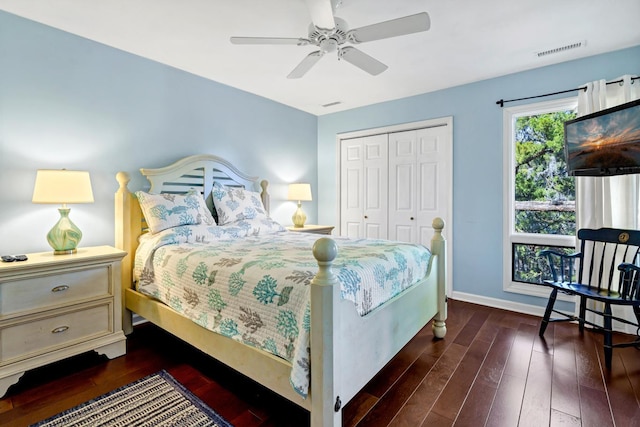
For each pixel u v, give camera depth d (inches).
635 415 63.7
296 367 53.6
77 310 83.0
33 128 91.4
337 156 179.5
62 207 93.2
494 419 63.2
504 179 127.3
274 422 63.3
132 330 104.7
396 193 159.2
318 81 134.0
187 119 126.4
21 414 65.0
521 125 128.9
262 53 108.9
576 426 61.0
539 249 123.3
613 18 86.4
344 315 56.8
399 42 99.6
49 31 93.3
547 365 83.3
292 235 121.0
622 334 103.0
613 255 96.6
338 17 77.3
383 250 85.3
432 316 96.2
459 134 138.1
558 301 117.4
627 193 98.8
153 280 91.4
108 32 96.0
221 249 87.6
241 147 146.7
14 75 88.0
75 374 80.4
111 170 106.7
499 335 102.7
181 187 121.6
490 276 131.8
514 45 101.7
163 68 118.8
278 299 60.1
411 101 151.9
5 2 81.0
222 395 72.1
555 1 78.8
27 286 75.4
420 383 75.8
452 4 80.0
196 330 75.9
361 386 62.0
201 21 89.0
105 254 87.5
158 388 74.4
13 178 88.6
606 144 93.7
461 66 118.0
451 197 140.4
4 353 72.1
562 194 121.2
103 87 104.3
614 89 103.4
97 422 62.6
